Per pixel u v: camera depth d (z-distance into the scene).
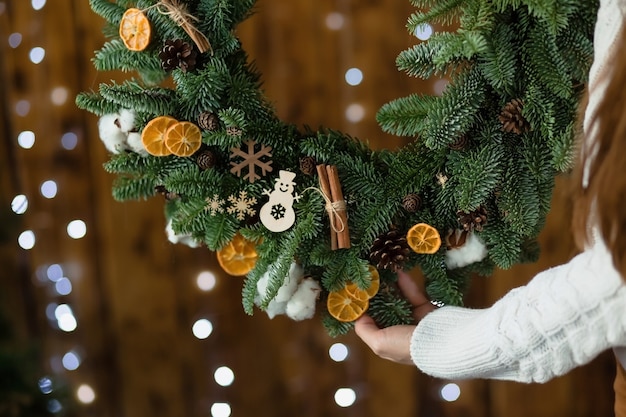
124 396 1.63
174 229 1.12
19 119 1.54
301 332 1.62
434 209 1.14
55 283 1.58
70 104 1.53
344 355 1.51
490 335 0.98
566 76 1.06
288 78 1.55
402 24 1.54
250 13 1.16
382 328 1.15
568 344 0.94
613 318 0.92
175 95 1.12
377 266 1.13
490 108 1.10
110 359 1.62
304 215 1.12
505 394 1.61
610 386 1.58
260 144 1.13
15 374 1.29
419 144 1.13
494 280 1.56
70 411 1.41
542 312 0.94
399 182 1.12
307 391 1.63
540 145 1.10
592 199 0.92
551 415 1.60
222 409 1.58
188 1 1.11
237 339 1.62
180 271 1.60
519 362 0.97
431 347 1.04
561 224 1.54
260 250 1.13
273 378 1.63
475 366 1.00
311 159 1.13
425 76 1.10
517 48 1.08
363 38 1.54
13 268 1.57
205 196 1.12
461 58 1.08
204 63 1.12
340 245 1.11
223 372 1.55
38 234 1.57
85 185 1.56
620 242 0.90
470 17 1.06
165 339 1.61
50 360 1.60
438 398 1.62
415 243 1.12
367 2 1.53
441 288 1.14
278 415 1.63
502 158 1.10
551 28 1.03
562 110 1.08
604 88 0.93
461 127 1.08
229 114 1.10
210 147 1.13
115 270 1.59
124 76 1.52
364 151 1.15
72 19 1.51
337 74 1.55
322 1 1.53
